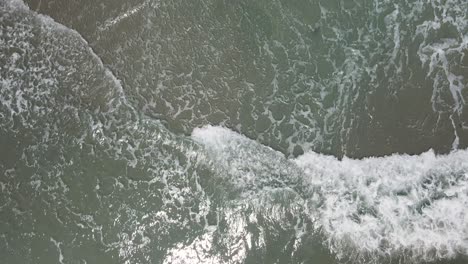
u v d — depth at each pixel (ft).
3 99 43.57
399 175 40.01
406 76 42.83
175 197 40.40
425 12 44.19
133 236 39.40
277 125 42.09
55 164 41.63
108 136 42.16
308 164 40.75
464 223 38.32
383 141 41.11
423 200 39.14
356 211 39.11
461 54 43.04
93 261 38.70
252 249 38.58
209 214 39.81
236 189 40.34
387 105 42.16
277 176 40.57
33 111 43.21
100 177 41.09
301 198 39.68
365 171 40.27
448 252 37.60
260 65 43.78
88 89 43.47
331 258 37.93
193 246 39.01
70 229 39.70
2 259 39.01
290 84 43.21
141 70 43.78
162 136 41.96
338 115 42.16
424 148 40.70
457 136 40.93
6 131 42.78
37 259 38.86
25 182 41.27
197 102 42.91
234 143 41.60
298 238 38.63
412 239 38.06
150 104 42.98
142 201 40.37
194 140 41.78
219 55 44.11
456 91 42.19
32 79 43.96
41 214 40.24
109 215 40.01
